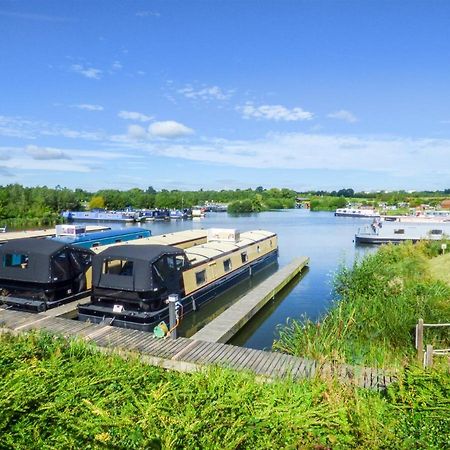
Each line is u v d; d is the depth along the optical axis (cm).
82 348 874
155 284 1334
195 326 1661
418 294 1341
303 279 2473
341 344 1032
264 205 13625
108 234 2645
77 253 1568
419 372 639
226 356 950
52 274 1434
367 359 963
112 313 1297
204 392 622
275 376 819
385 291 1530
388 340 1083
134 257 1326
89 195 13462
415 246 2744
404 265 1942
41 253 1424
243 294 2191
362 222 7550
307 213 11588
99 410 545
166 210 9000
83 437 508
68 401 590
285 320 1700
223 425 528
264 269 2831
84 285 1588
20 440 495
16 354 793
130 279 1314
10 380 630
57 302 1449
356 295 1563
